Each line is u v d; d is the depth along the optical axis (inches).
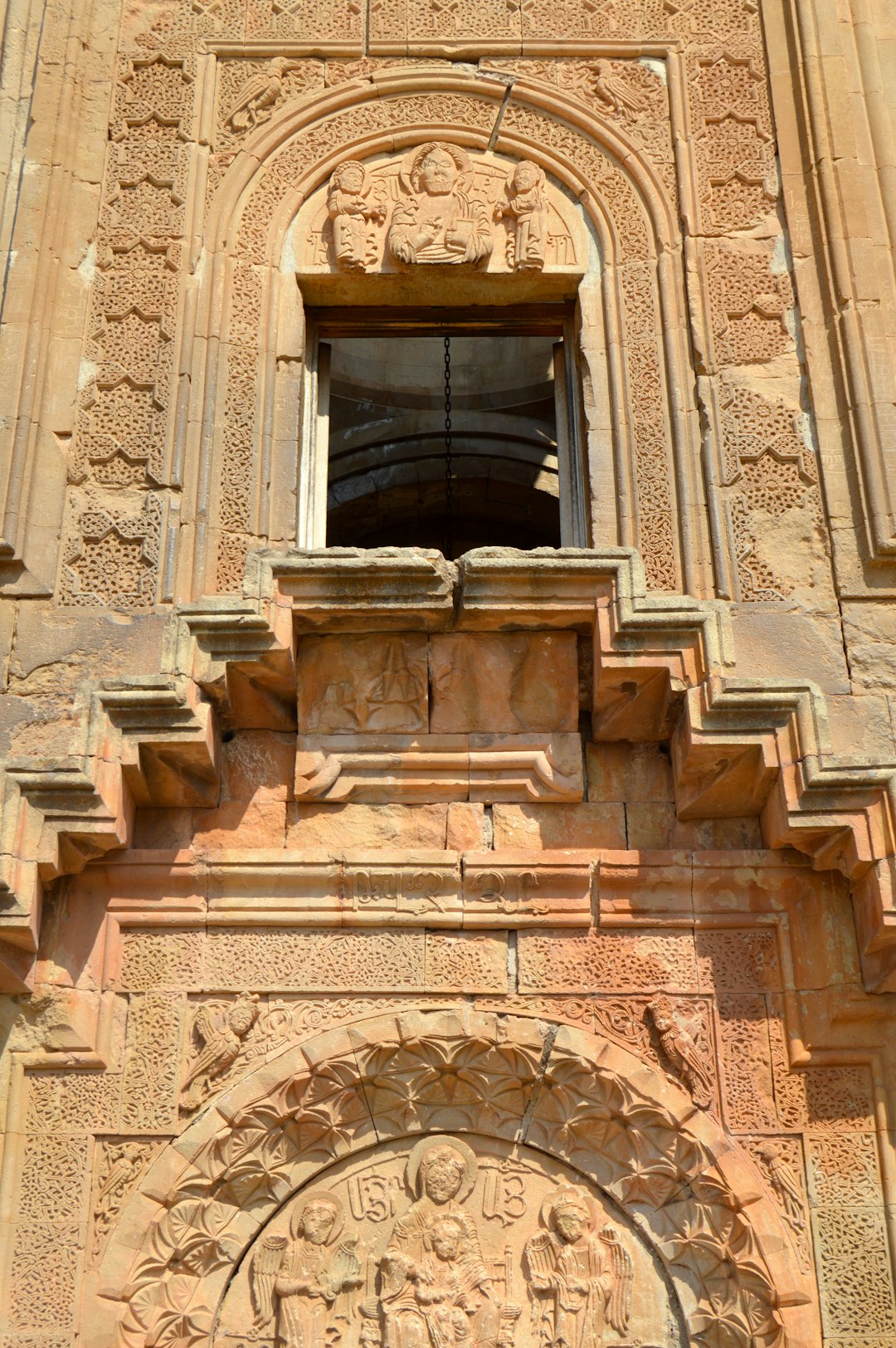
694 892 251.9
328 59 314.5
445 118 308.2
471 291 299.3
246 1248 238.7
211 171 302.7
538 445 433.1
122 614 261.4
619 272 293.9
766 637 259.6
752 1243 231.9
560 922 250.2
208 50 313.0
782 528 269.7
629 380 284.4
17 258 287.0
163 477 272.7
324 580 252.4
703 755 245.8
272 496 276.8
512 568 250.2
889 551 262.1
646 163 302.7
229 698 255.6
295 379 287.1
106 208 297.4
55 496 271.1
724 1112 240.1
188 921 249.1
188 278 290.4
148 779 251.3
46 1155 236.7
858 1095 241.3
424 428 433.1
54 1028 240.5
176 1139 237.9
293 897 250.4
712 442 276.4
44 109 302.8
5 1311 227.3
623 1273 234.8
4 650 258.1
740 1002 246.7
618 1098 241.9
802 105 305.1
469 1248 237.3
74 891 249.1
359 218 298.5
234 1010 244.4
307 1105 242.4
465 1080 246.8
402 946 250.4
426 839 256.5
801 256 291.6
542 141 306.0
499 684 261.7
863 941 242.4
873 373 276.4
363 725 259.8
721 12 318.0
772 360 284.5
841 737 250.8
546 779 256.5
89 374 282.8
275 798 259.6
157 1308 231.5
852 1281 230.1
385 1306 233.3
